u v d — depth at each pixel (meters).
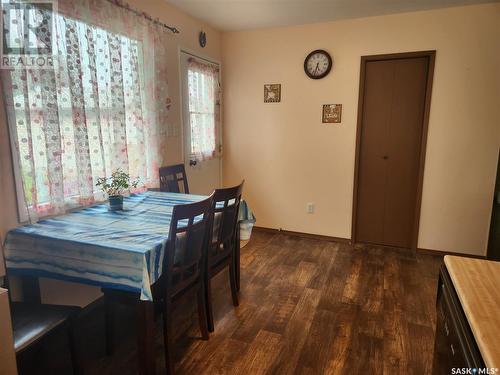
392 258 3.49
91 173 2.24
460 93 3.31
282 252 3.63
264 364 1.93
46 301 2.17
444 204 3.52
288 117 4.00
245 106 4.18
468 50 3.23
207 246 2.11
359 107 3.67
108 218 2.09
